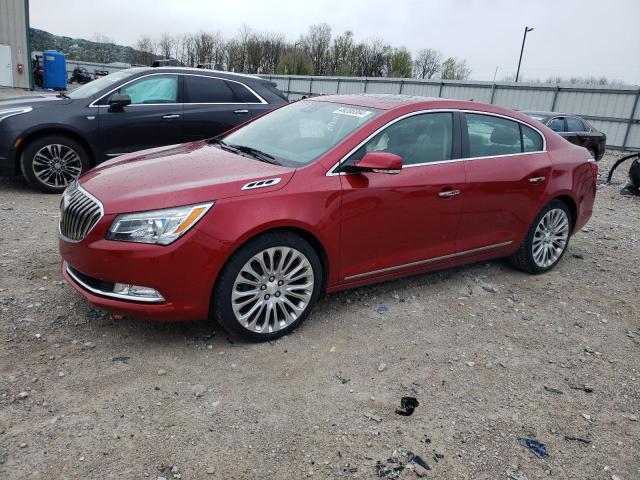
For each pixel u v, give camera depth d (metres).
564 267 5.67
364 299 4.40
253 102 8.12
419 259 4.29
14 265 4.49
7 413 2.72
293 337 3.70
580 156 5.38
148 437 2.65
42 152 6.88
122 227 3.16
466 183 4.34
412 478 2.53
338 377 3.28
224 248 3.24
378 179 3.86
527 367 3.61
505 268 5.45
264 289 3.50
